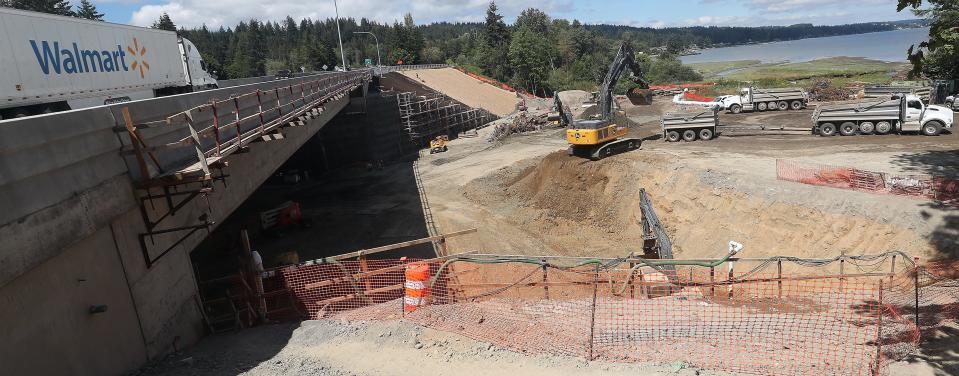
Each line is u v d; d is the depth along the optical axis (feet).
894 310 32.91
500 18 383.86
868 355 26.32
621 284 46.75
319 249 78.02
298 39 604.90
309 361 29.32
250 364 29.43
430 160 136.56
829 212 59.82
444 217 87.76
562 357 28.22
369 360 29.07
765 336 29.86
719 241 70.38
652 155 90.68
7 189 21.35
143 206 31.40
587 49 401.90
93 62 56.29
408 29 432.66
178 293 35.14
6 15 43.47
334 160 135.23
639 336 30.73
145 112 32.58
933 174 63.52
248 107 52.08
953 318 30.01
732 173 73.41
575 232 84.94
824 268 55.31
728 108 146.72
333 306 41.88
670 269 46.73
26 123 22.44
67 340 24.39
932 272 42.24
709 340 29.68
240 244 79.30
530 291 54.03
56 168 24.30
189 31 545.03
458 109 191.42
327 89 94.99
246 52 515.50
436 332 32.14
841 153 82.28
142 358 29.99
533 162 108.99
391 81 194.18
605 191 89.71
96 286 26.76
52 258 23.79
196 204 39.06
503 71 351.25
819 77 276.62
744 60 604.90
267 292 42.70
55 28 49.67
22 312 21.90
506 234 81.87
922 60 28.55
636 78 110.52
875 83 203.62
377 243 79.20
